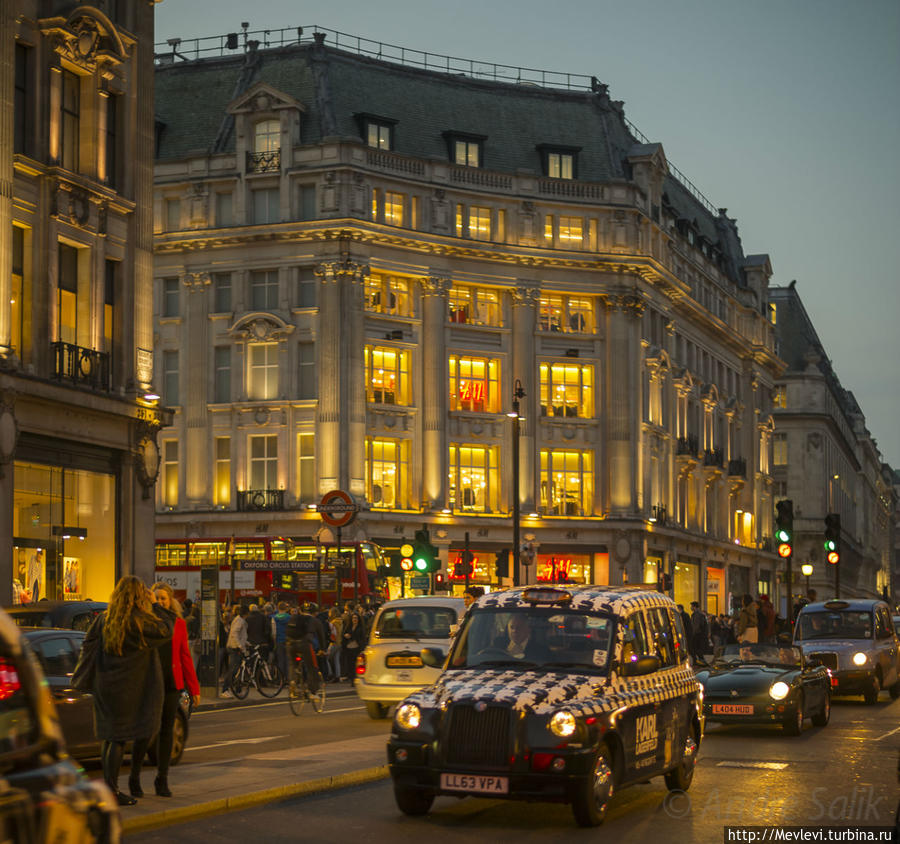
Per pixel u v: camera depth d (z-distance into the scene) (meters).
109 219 34.41
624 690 12.79
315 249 60.44
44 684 5.37
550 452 66.06
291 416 60.16
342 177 60.50
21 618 18.75
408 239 61.75
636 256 66.88
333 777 14.20
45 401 31.17
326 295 60.16
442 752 11.98
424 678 23.48
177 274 62.16
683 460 75.06
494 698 11.95
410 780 12.09
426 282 63.12
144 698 12.03
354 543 45.78
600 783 12.05
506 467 64.75
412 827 11.93
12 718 5.04
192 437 61.31
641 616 13.78
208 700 29.25
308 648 26.03
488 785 11.82
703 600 78.12
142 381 35.31
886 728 23.25
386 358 62.22
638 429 67.12
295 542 51.12
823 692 23.45
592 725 11.95
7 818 4.71
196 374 61.53
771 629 42.09
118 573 34.31
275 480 60.31
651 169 69.94
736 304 88.31
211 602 30.17
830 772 16.45
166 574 43.84
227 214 62.00
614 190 67.44
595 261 66.44
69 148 33.28
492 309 65.69
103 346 34.00
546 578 64.56
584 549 65.12
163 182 62.34
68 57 32.62
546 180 66.31
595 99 70.81
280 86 63.56
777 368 96.75
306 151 60.97
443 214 63.50
